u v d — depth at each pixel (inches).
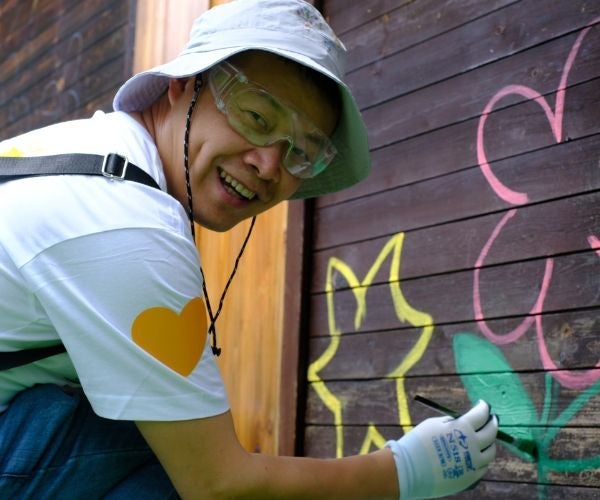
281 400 105.6
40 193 49.4
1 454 52.0
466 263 90.2
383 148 102.3
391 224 99.1
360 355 99.3
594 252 79.1
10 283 48.8
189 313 49.9
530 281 84.0
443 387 89.8
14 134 199.9
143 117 59.3
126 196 49.7
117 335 47.7
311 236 108.4
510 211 87.2
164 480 56.4
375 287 99.3
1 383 53.2
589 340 78.0
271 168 54.8
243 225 118.3
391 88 102.9
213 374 50.6
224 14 56.6
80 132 53.4
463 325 89.3
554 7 87.2
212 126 54.6
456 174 93.4
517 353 83.7
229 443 50.0
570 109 83.7
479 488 84.7
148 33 154.8
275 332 108.9
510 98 89.5
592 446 76.0
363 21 108.5
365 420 97.0
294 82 55.9
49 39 191.9
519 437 81.7
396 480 56.1
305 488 51.6
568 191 82.3
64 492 53.5
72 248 48.1
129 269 48.1
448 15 98.1
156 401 48.2
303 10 57.0
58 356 52.9
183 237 50.6
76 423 53.8
